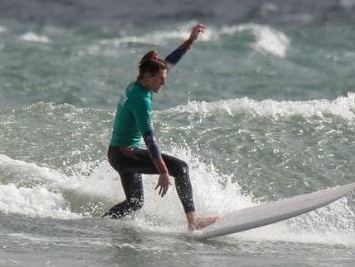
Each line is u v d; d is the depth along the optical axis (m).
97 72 73.44
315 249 33.31
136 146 34.38
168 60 35.53
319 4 126.31
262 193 39.59
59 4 120.00
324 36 96.19
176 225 35.22
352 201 38.41
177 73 73.25
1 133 44.12
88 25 102.62
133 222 35.16
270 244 33.72
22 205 36.22
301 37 95.00
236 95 67.19
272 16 115.88
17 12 112.00
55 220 35.00
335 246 33.88
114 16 111.56
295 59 83.75
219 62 79.62
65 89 65.88
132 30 99.50
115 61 79.38
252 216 34.09
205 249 32.50
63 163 41.28
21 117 46.66
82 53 82.25
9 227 33.69
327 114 48.00
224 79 72.50
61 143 43.31
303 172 41.88
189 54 82.56
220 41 90.19
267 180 40.84
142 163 34.12
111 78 71.25
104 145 43.25
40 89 65.56
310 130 46.16
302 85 72.56
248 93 68.31
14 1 119.81
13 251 30.84
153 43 90.31
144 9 118.25
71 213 35.97
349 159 43.16
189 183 34.03
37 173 39.31
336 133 45.94
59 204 36.75
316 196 34.81
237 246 33.16
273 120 47.16
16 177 38.88
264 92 69.06
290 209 34.03
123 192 37.56
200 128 45.72
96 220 35.22
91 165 41.12
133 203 35.03
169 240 33.34
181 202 34.09
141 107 33.25
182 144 43.94
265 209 34.56
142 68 33.38
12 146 42.81
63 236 33.06
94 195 37.38
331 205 37.84
